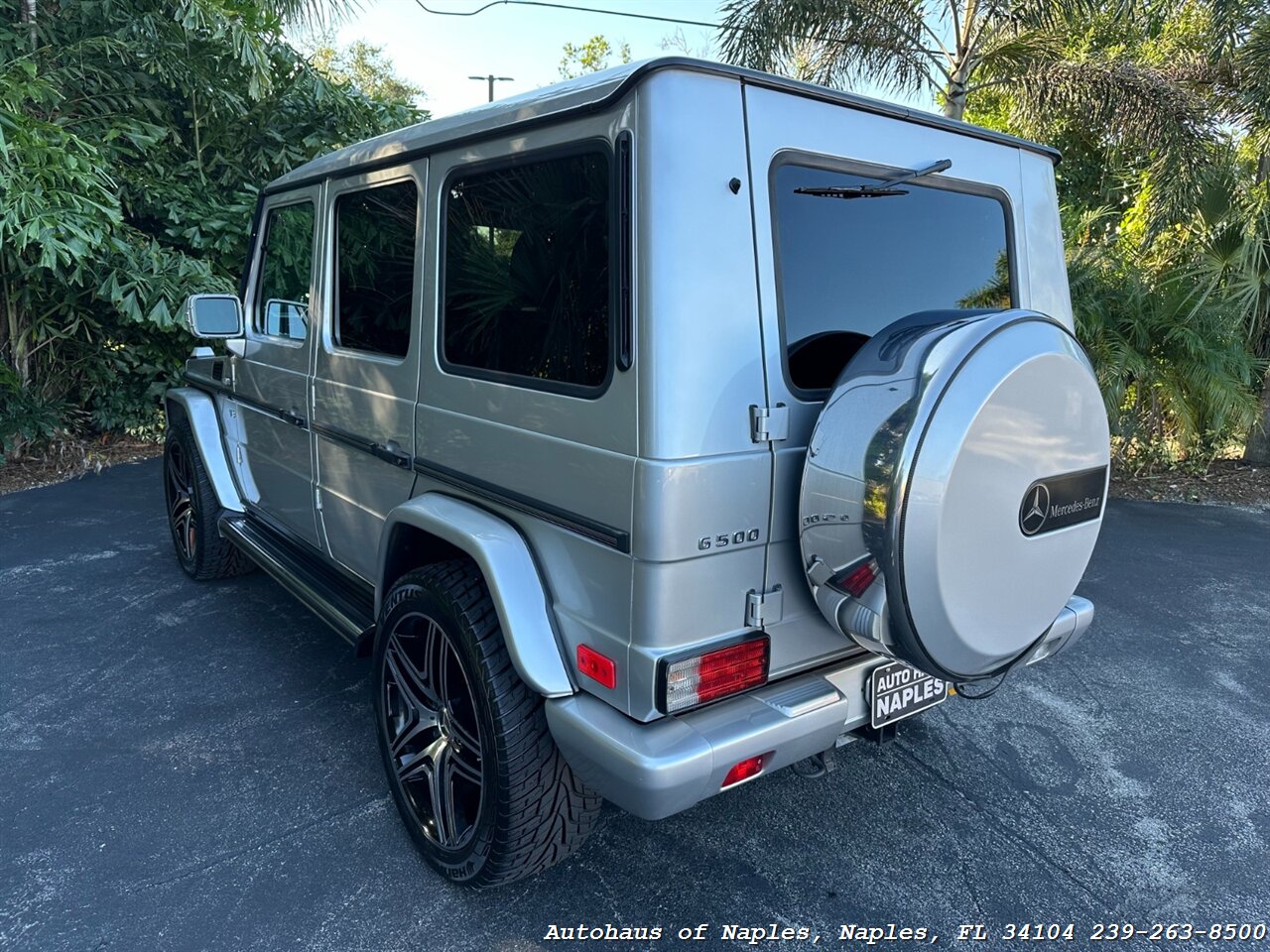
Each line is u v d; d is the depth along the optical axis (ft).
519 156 6.95
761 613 6.51
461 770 7.68
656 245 5.75
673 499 5.88
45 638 13.25
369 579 10.25
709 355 5.99
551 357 6.77
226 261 26.81
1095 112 25.75
